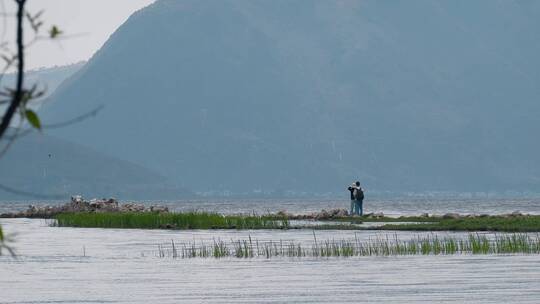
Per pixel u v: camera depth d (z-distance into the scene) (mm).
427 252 179875
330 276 140500
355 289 124562
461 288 123562
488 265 153875
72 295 121188
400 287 125875
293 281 134500
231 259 171500
